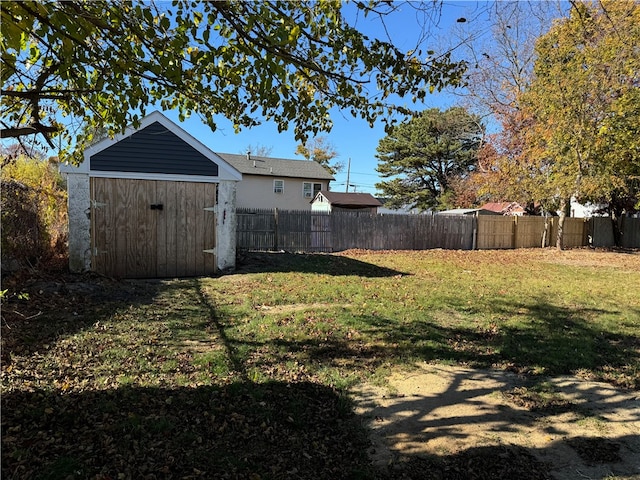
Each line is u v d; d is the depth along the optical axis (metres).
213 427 3.03
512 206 29.67
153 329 5.19
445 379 4.17
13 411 3.06
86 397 3.35
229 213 9.77
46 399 3.28
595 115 16.00
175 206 9.20
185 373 3.94
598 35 14.05
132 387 3.57
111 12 2.51
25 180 9.52
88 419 3.02
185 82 3.24
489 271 11.82
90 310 5.91
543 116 17.56
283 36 2.50
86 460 2.55
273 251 15.51
